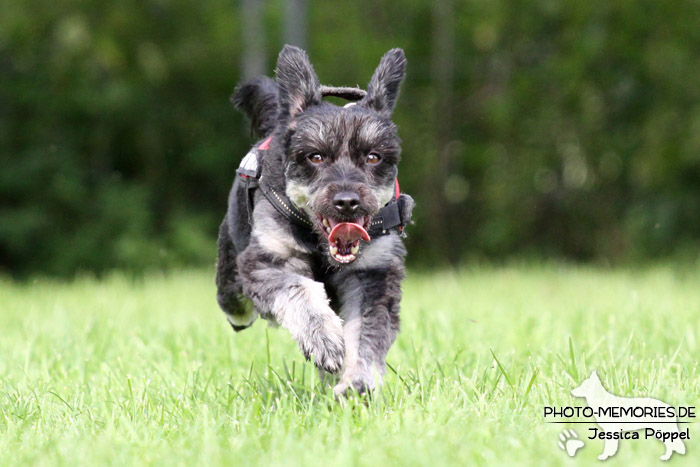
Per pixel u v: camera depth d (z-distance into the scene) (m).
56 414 5.72
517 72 25.23
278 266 5.72
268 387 5.97
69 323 9.75
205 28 25.23
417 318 8.73
